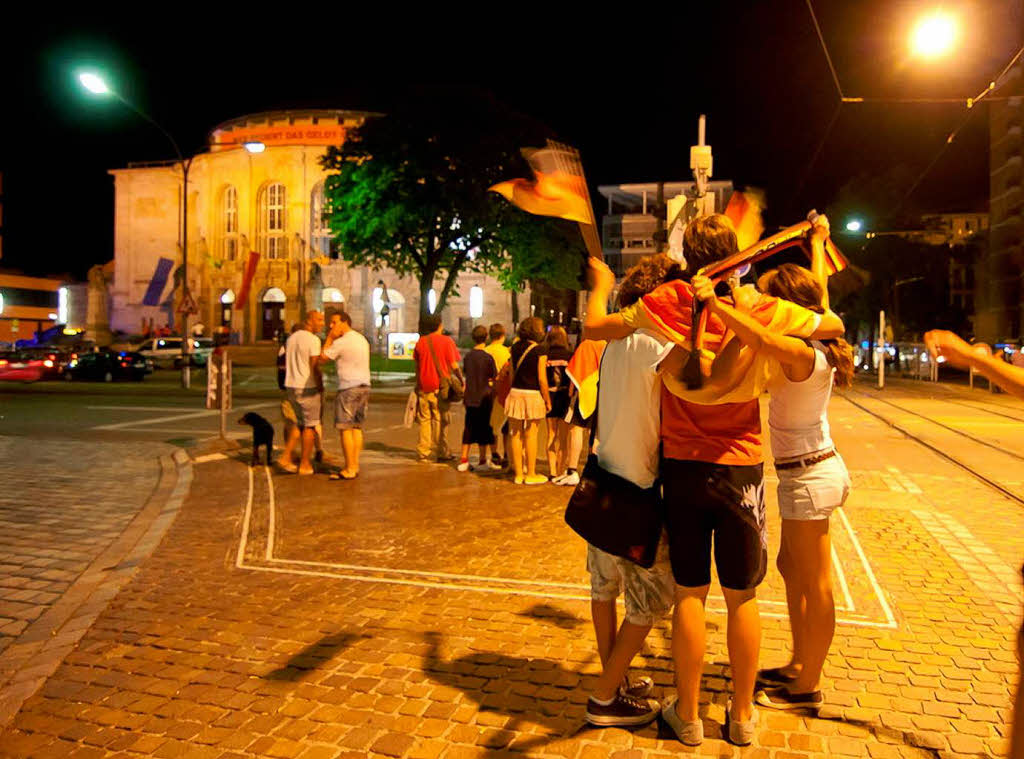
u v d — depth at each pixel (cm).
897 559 593
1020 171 4647
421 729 335
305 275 6347
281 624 460
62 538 666
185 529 698
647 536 325
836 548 622
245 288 6188
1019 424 1688
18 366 3303
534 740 326
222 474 988
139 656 414
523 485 916
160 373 4144
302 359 971
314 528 701
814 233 336
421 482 936
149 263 7106
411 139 2903
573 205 341
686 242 333
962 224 5641
